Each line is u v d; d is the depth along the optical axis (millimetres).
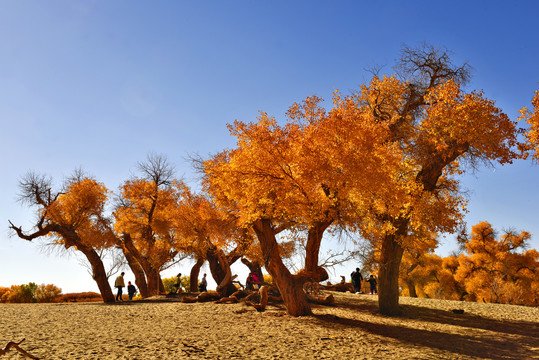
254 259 24672
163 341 11164
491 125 16172
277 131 15305
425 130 18141
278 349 10789
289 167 15281
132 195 32562
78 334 11930
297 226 18094
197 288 34938
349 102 15766
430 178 18984
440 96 17188
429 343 12445
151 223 31547
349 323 15711
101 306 21359
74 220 27625
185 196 27719
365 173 14523
